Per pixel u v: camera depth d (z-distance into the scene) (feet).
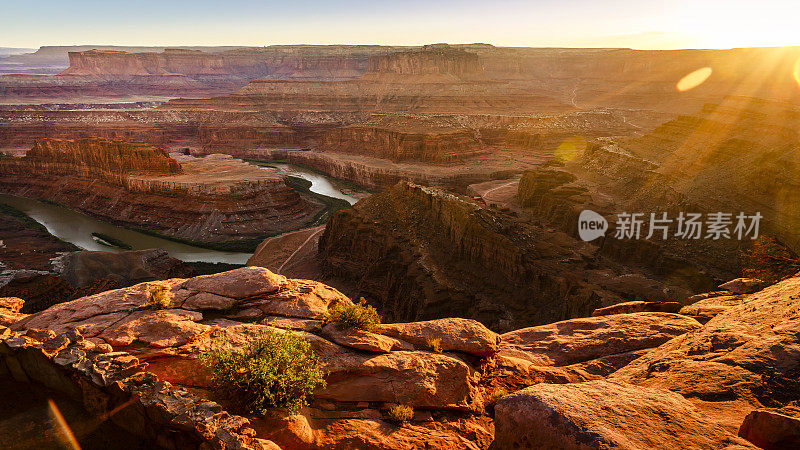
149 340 39.60
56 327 41.91
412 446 35.58
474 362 47.39
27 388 35.78
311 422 36.17
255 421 33.65
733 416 33.09
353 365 40.83
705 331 50.93
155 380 33.71
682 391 37.83
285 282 51.55
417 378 41.19
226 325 43.65
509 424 32.50
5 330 40.73
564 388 34.37
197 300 47.03
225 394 35.04
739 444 27.81
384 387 40.24
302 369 37.35
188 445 29.19
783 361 38.34
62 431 31.71
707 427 29.91
